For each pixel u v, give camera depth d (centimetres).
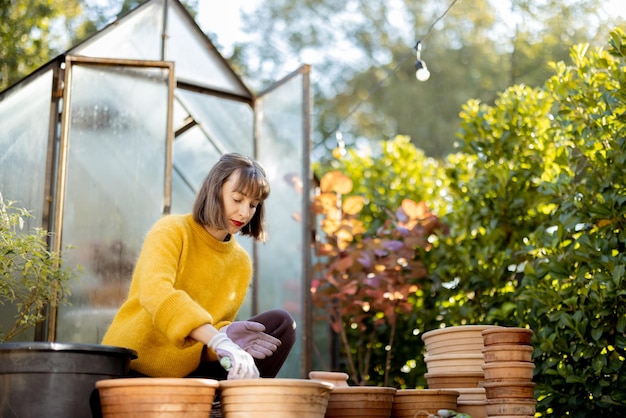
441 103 921
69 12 621
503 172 358
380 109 947
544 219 357
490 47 897
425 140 917
